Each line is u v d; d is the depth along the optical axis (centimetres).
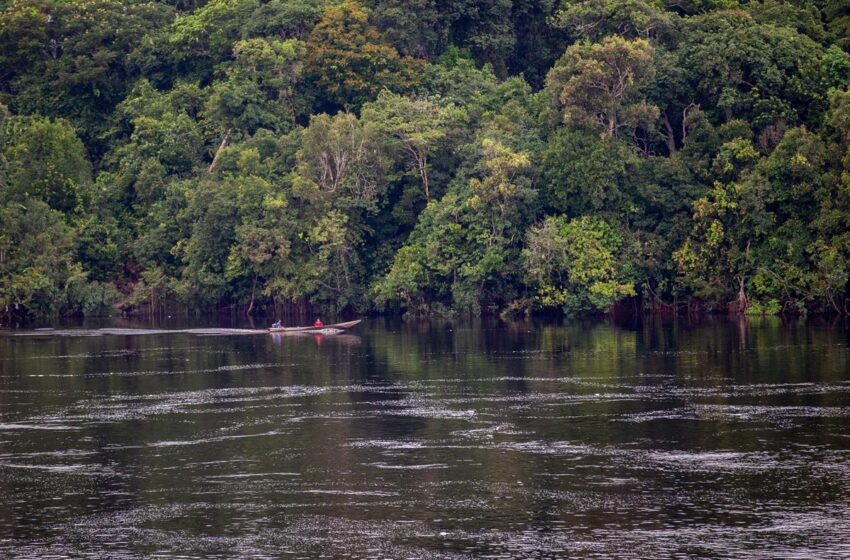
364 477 4934
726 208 12062
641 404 6456
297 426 6009
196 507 4531
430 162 13600
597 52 12462
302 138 13550
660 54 13388
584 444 5462
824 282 11419
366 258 13600
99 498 4675
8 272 12525
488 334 10788
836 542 3975
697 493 4588
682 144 13400
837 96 11719
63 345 10119
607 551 3934
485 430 5822
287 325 12569
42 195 13550
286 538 4141
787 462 5025
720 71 12719
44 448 5544
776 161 11775
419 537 4125
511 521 4284
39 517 4425
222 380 7694
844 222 11456
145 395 7075
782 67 12950
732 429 5719
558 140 12425
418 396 6906
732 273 12300
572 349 9231
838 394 6644
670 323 11594
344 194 13225
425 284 12788
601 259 12150
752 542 3991
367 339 10488
